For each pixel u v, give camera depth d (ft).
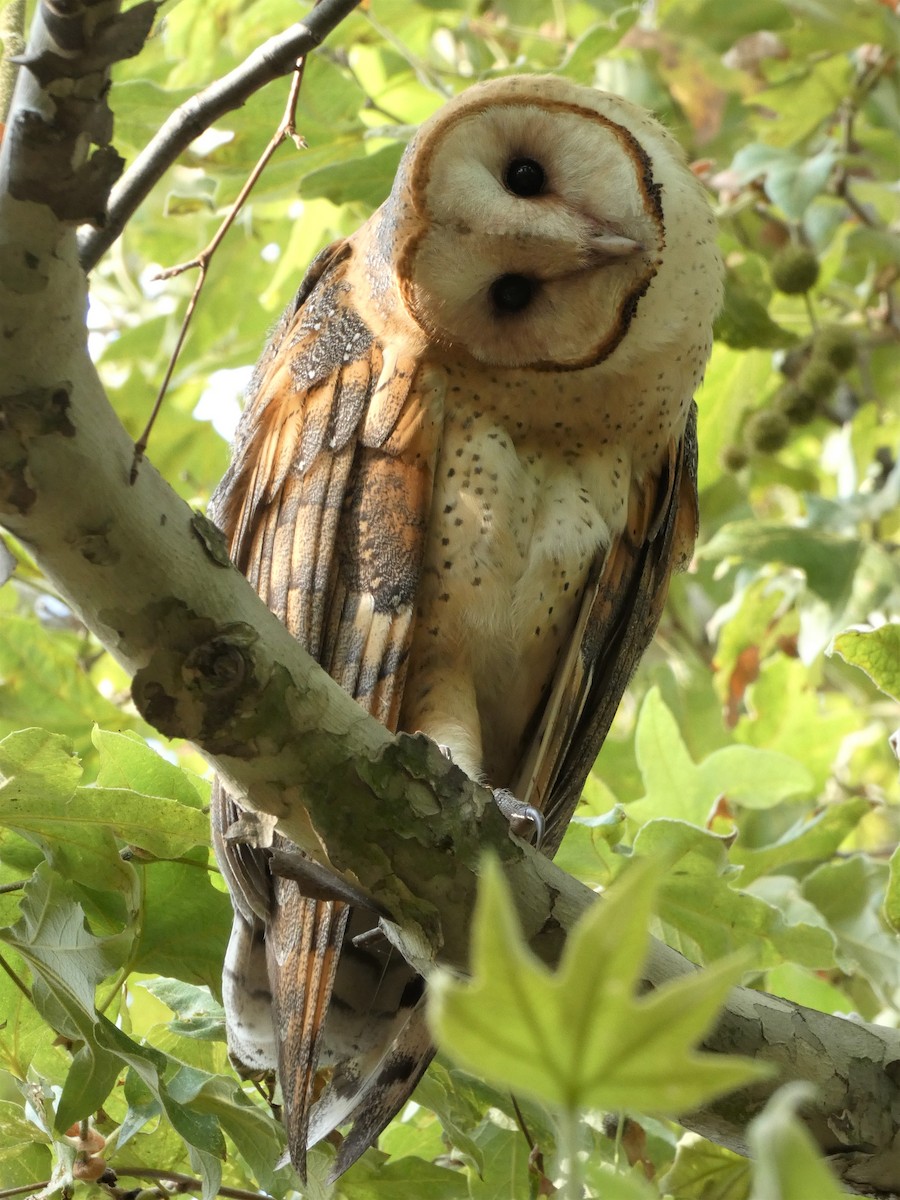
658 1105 6.49
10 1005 16.85
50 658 23.76
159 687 13.03
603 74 34.88
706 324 19.99
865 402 34.55
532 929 14.32
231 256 34.24
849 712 29.22
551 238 18.28
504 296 18.79
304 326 19.75
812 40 31.58
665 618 34.27
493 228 18.28
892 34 30.91
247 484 19.67
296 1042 16.21
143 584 12.57
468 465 19.01
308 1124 16.35
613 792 28.19
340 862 13.98
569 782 21.18
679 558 22.44
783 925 18.95
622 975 6.33
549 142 19.02
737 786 23.70
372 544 18.67
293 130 13.80
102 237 12.23
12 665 23.59
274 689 13.17
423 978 17.80
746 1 33.32
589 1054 6.46
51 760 15.48
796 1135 6.18
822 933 18.90
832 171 30.78
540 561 19.24
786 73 33.63
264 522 19.21
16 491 11.87
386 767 13.75
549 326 18.76
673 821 18.75
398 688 18.40
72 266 11.21
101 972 15.96
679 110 34.53
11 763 15.46
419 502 18.76
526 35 33.81
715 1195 18.13
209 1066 18.86
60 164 10.54
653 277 19.16
